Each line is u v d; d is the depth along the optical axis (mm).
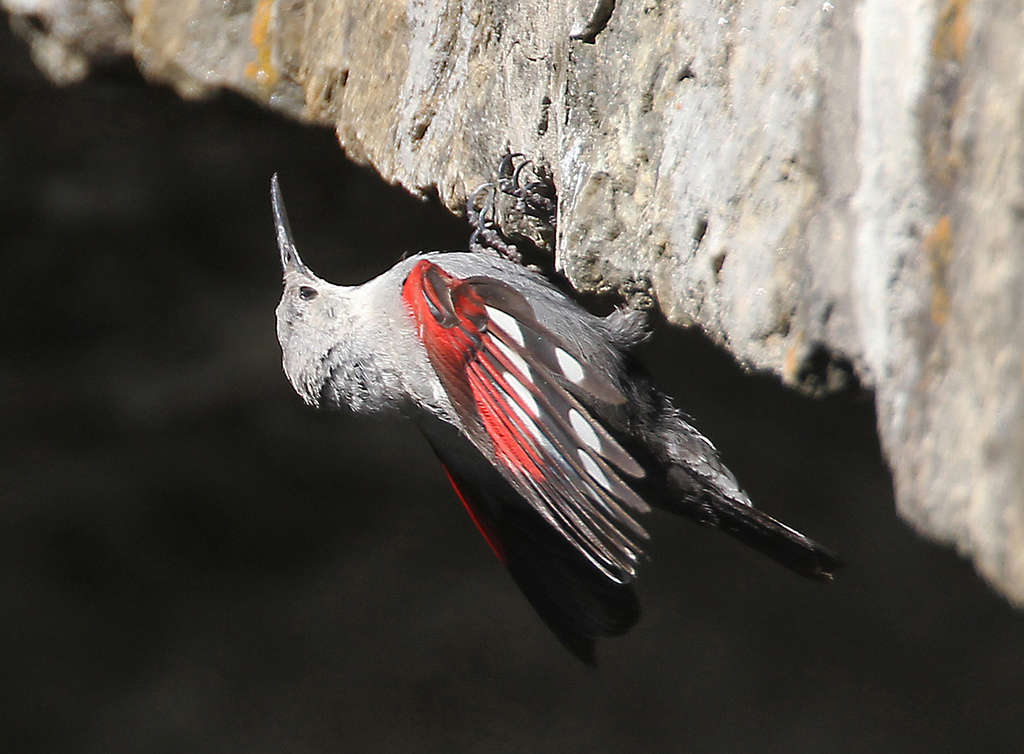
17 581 17031
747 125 5086
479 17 7516
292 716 16109
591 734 15461
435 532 17531
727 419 13688
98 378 18156
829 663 15266
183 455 17781
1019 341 3549
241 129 11273
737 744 14844
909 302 4062
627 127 5918
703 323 5453
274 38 9234
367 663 16516
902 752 14453
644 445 6621
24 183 16625
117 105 10992
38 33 10250
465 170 7516
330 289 7656
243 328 17969
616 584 6957
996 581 3652
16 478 17688
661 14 5781
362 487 17750
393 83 8297
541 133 6797
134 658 16750
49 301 17438
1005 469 3598
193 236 17359
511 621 16688
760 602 16016
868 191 4305
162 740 15922
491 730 15742
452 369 5754
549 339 5641
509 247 7402
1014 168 3566
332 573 17375
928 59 3959
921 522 3977
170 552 17391
